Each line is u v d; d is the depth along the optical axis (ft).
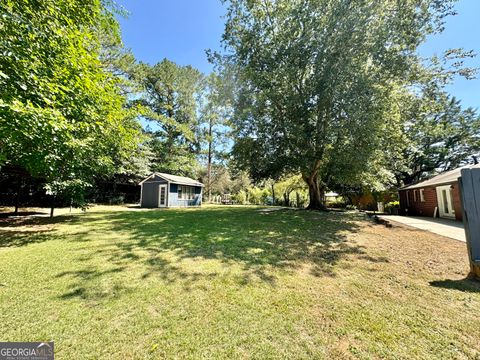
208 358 5.92
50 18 15.35
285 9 35.06
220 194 103.65
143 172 68.64
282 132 36.47
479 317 7.60
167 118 77.30
